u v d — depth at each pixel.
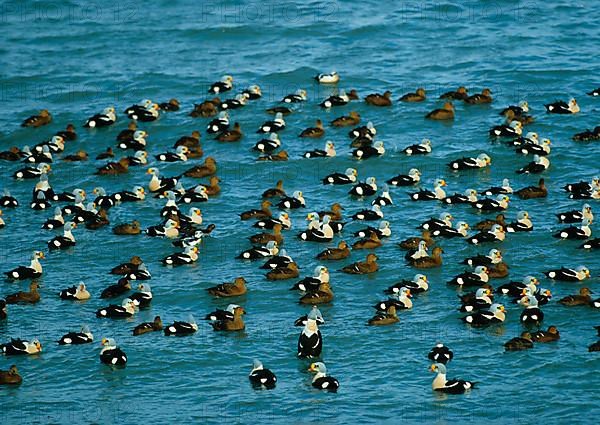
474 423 49.25
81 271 63.72
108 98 90.12
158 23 105.81
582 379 52.41
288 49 99.00
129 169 77.12
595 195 70.81
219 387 52.22
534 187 71.62
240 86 91.25
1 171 77.44
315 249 65.31
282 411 50.25
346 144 79.88
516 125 79.94
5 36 103.31
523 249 65.00
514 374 52.88
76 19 107.12
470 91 88.94
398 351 54.88
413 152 77.81
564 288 60.69
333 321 57.59
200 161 78.06
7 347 54.66
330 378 51.94
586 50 96.62
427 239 65.19
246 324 57.47
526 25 102.75
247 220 68.81
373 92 89.31
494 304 57.50
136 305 59.19
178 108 87.00
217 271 63.09
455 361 53.91
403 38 100.75
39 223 70.06
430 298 59.59
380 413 50.03
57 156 79.50
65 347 55.44
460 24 103.50
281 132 82.06
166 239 66.94
